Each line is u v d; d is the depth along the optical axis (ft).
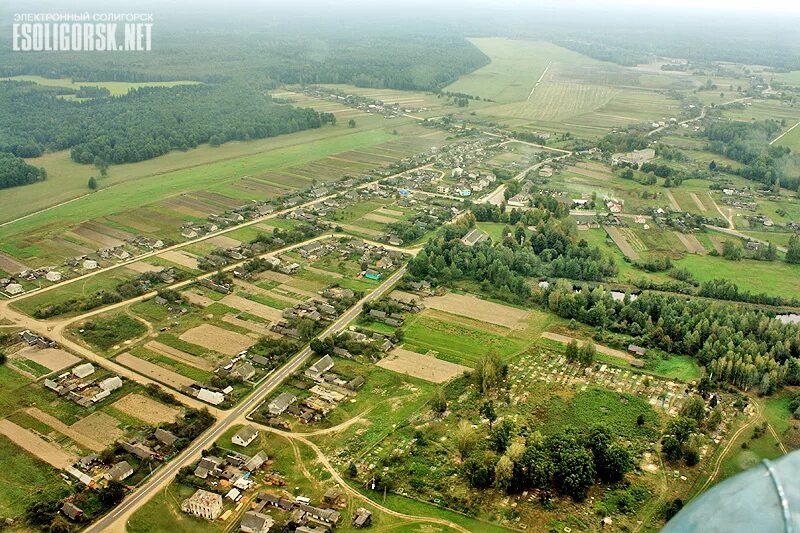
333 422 539.70
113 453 492.95
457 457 496.23
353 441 515.50
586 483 455.22
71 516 431.02
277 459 494.18
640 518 435.12
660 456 499.51
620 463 466.29
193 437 513.86
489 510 442.50
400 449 504.43
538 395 580.30
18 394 568.41
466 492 458.91
